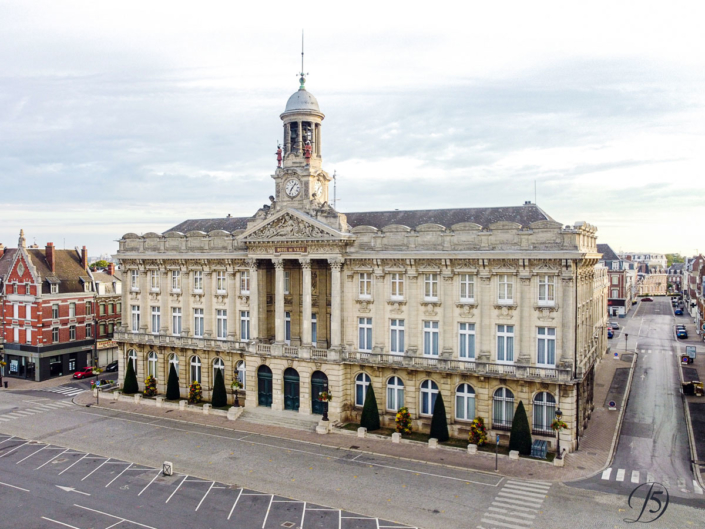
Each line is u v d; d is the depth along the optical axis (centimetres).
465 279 5009
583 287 5019
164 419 5788
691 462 4388
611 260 13812
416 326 5200
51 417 5931
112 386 7175
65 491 3950
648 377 7081
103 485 4053
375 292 5375
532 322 4725
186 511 3612
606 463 4369
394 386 5334
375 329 5391
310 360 5512
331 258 5422
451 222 5694
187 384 6538
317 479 4141
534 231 4688
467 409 5006
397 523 3444
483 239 4894
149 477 4200
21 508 3669
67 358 8312
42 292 7988
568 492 3862
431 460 4497
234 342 6122
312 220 5438
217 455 4678
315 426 5356
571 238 4550
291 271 5966
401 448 4797
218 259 6281
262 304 5988
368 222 6188
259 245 5825
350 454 4675
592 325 5753
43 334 7950
